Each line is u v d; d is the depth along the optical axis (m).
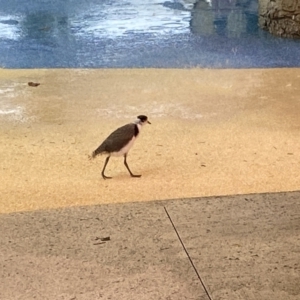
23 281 2.98
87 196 5.00
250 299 2.82
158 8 16.62
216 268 3.09
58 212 3.85
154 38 13.04
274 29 13.43
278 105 8.03
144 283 2.95
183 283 2.96
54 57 11.25
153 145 6.40
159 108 7.88
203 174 5.53
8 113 7.64
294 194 4.13
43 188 5.20
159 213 3.80
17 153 6.16
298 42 12.62
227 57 11.25
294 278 2.99
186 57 11.24
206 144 6.43
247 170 5.62
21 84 9.16
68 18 15.27
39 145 6.41
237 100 8.29
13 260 3.19
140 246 3.34
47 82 9.30
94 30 13.90
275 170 5.61
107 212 3.83
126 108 7.88
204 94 8.61
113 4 17.22
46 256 3.24
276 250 3.28
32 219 3.73
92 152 6.11
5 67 10.40
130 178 5.46
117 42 12.64
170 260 3.18
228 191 5.06
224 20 14.98
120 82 9.30
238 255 3.23
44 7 16.75
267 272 3.05
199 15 15.66
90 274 3.04
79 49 11.96
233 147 6.33
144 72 10.01
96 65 10.59
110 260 3.18
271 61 10.94
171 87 9.00
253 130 6.93
